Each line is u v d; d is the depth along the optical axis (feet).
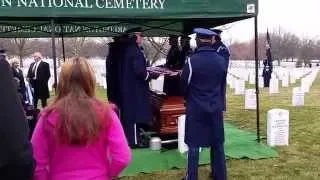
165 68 26.55
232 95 57.41
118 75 25.16
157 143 24.07
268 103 47.14
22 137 6.76
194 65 17.08
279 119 24.89
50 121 8.02
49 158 8.20
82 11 20.21
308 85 62.13
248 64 178.60
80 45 93.76
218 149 17.78
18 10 19.25
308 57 246.68
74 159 7.97
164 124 24.40
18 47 99.40
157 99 25.00
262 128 31.32
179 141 23.41
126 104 23.39
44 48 126.72
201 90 17.26
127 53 22.90
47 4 19.70
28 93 29.27
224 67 17.56
